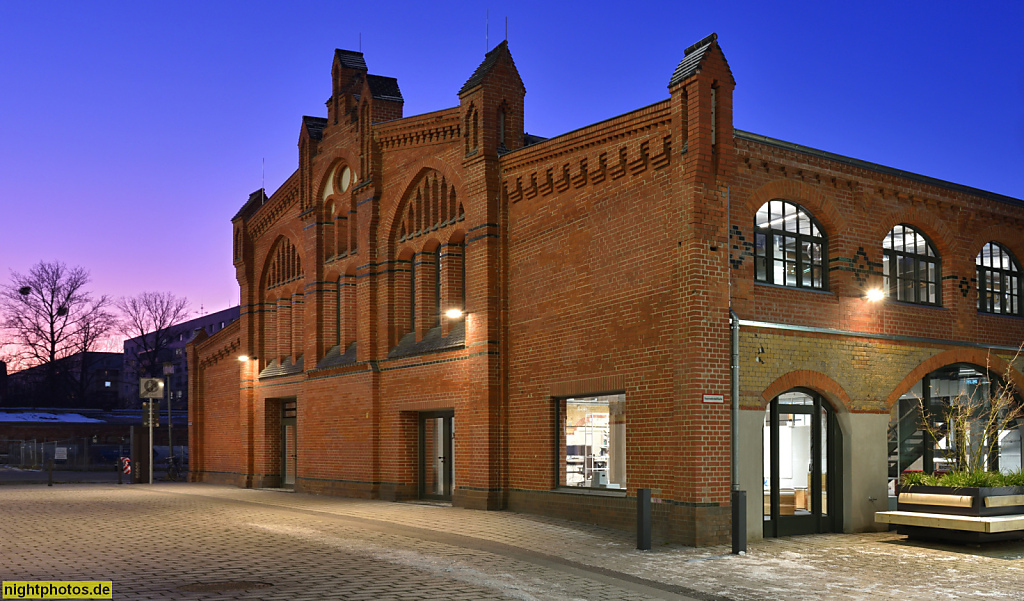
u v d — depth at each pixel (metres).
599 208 17.95
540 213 19.67
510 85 21.33
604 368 17.53
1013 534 15.09
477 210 20.94
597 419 17.98
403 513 19.67
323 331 27.28
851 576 12.23
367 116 24.97
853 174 17.89
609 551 14.25
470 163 21.20
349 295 26.14
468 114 21.44
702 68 15.69
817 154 17.31
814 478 17.06
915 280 19.23
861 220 18.02
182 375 100.38
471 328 20.94
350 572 11.80
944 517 15.12
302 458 27.66
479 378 20.55
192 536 15.51
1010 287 21.08
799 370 16.62
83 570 11.80
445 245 22.45
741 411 15.80
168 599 9.86
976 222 20.22
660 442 15.99
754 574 12.34
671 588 11.29
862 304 17.80
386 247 24.31
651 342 16.36
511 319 20.42
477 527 17.03
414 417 23.52
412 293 24.28
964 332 19.55
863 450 17.36
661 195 16.38
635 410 16.64
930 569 12.82
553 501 18.77
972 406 19.33
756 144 16.50
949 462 18.17
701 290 15.45
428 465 23.14
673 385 15.76
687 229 15.63
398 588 10.73
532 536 15.85
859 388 17.47
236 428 32.56
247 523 17.62
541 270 19.55
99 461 54.28
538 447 19.33
